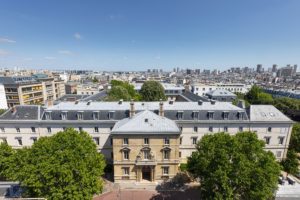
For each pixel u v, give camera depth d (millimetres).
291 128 59688
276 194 36438
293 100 106562
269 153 37469
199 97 97500
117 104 63594
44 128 59188
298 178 53594
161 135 49062
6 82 109750
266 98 114125
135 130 48719
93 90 147625
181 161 61344
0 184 43719
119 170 50656
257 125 59688
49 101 66875
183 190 48500
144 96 104875
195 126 59750
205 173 36469
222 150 35062
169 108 61719
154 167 50281
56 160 34375
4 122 58094
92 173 37438
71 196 33031
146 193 47406
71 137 40062
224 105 63281
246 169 32688
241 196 35375
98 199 45125
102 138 59812
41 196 33750
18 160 40188
